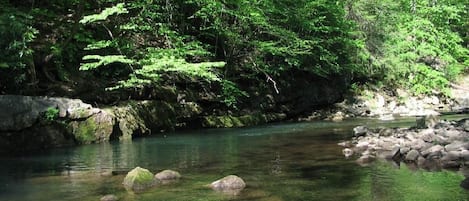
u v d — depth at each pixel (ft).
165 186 24.31
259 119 67.05
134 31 56.80
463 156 30.50
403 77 95.86
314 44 71.56
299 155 34.78
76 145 41.45
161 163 31.53
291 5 72.59
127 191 23.17
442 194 21.99
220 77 63.41
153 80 53.62
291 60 68.08
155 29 58.34
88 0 55.57
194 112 58.80
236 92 63.36
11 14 41.57
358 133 46.83
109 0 52.80
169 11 61.00
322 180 25.61
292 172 27.99
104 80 52.42
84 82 50.31
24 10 49.98
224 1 62.13
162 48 57.62
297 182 25.13
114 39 51.72
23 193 23.08
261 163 31.30
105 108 47.37
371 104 85.56
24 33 41.37
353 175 26.91
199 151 37.37
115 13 52.42
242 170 28.73
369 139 41.70
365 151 36.09
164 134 51.21
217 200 21.29
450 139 37.52
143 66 49.85
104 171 28.73
